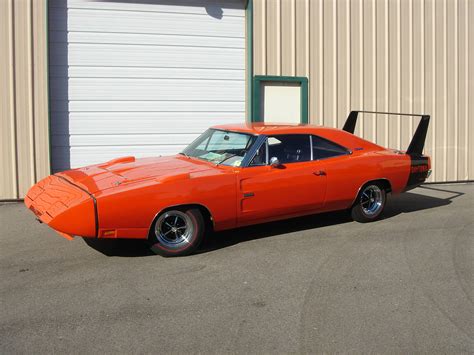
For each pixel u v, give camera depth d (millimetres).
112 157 9688
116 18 9547
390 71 11086
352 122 8773
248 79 10203
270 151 6410
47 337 3902
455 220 7574
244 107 10359
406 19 11117
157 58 9797
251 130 6617
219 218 5930
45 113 9086
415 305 4516
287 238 6531
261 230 6906
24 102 9008
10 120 8977
